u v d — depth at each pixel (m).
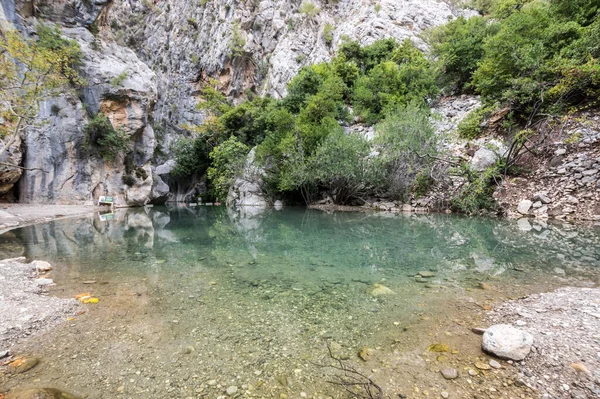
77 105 20.73
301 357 2.68
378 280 4.92
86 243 8.32
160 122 38.91
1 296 4.04
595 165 10.03
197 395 2.18
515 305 3.65
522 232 8.49
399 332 3.11
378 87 22.61
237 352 2.77
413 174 15.19
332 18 41.03
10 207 16.02
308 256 6.70
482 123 14.83
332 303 3.96
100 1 23.92
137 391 2.22
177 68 43.09
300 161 17.72
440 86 22.75
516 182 11.52
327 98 20.86
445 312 3.57
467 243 7.60
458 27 23.77
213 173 24.31
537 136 11.90
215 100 34.97
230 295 4.29
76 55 20.39
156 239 9.02
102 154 21.75
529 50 12.24
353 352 2.75
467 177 12.40
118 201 22.64
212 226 12.00
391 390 2.20
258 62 42.12
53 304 3.88
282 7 42.91
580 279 4.55
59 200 19.77
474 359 2.56
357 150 16.08
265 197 20.78
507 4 20.89
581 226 8.74
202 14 44.84
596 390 2.06
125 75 23.11
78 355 2.71
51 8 21.34
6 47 12.62
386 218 12.57
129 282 4.86
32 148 18.92
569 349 2.53
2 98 12.90
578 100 11.78
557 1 14.93
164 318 3.51
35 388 2.16
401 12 34.62
